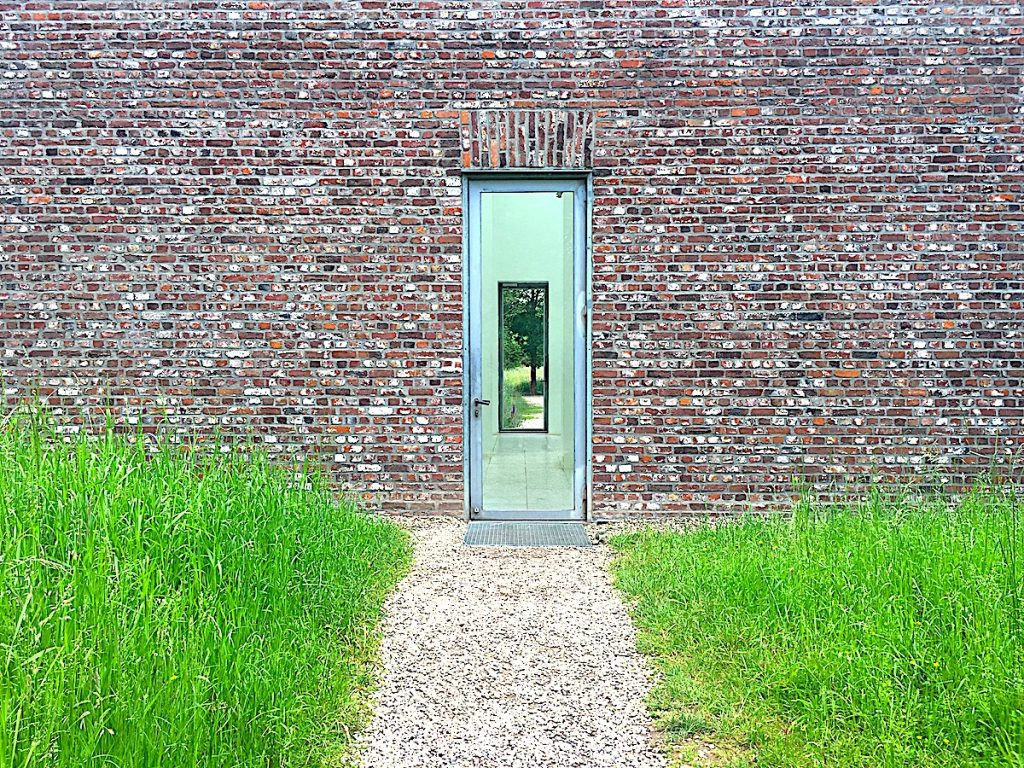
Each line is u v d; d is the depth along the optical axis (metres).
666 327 6.98
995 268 6.91
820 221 6.92
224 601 3.96
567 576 5.62
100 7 6.84
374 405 7.04
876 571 4.57
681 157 6.91
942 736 3.21
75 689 2.92
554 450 7.16
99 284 6.95
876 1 6.81
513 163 6.92
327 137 6.92
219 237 6.95
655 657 4.29
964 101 6.85
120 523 4.16
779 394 6.99
